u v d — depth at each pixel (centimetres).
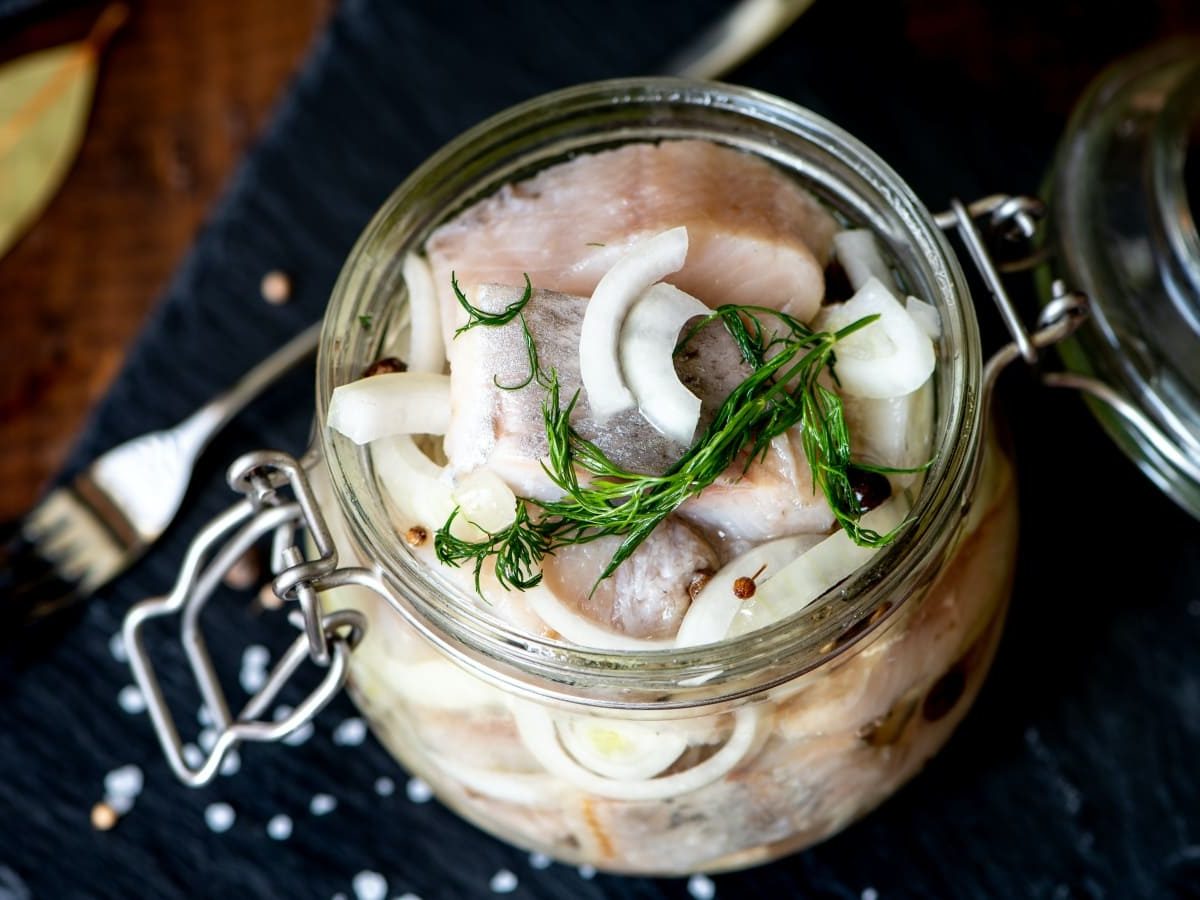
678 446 29
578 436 29
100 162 46
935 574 31
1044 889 38
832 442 29
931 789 39
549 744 32
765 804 33
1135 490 41
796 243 31
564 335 30
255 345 43
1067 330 32
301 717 33
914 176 43
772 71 44
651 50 45
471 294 30
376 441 31
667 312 30
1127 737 39
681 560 30
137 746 40
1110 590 40
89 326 45
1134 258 38
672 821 33
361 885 39
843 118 43
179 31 47
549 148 33
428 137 44
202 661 35
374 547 30
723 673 29
